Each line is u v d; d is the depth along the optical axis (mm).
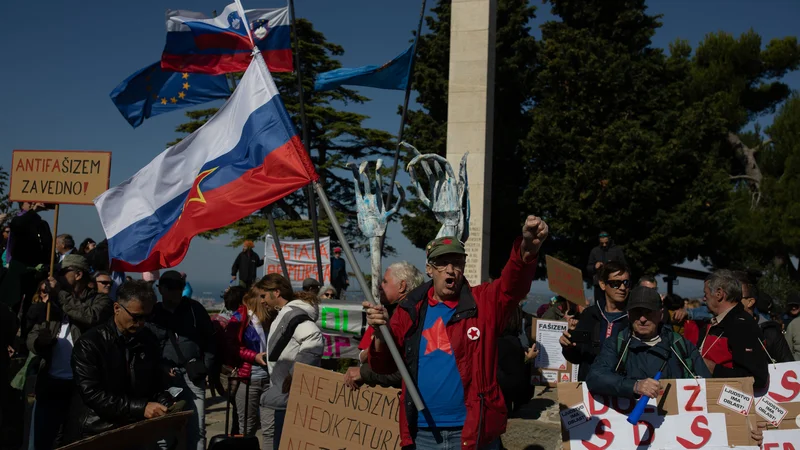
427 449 3924
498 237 28938
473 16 13961
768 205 29766
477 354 3871
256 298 6652
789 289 25344
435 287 4027
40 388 6141
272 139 5746
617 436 4418
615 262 5156
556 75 27469
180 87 7754
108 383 4777
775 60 31891
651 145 25500
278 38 8125
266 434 6059
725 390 4340
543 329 8945
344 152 34438
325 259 14734
